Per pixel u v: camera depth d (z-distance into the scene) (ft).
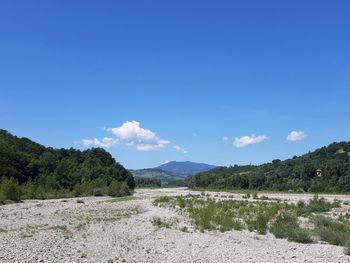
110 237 101.04
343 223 128.36
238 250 86.79
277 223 122.21
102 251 82.53
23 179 327.67
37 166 353.51
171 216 150.00
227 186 516.73
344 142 568.00
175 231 112.88
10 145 356.59
